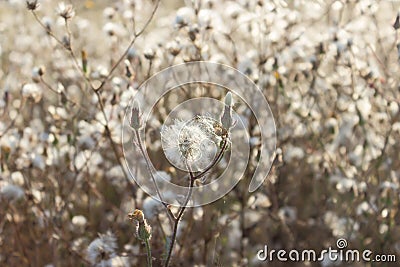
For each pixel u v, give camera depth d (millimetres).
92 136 3865
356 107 3967
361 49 4305
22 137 4016
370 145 4035
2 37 5773
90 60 5199
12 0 5191
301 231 4102
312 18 4969
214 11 4148
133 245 3787
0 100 4316
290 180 4273
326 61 4395
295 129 4152
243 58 4098
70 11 3539
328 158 4070
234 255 3746
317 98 4195
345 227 3900
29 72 5121
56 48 4773
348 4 4551
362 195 3830
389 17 4781
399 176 3953
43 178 3996
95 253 3260
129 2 4414
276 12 4281
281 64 4145
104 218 4090
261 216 4059
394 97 4027
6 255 3748
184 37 4016
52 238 3648
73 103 3736
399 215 3854
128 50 3742
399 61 3938
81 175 4062
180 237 3482
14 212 3781
